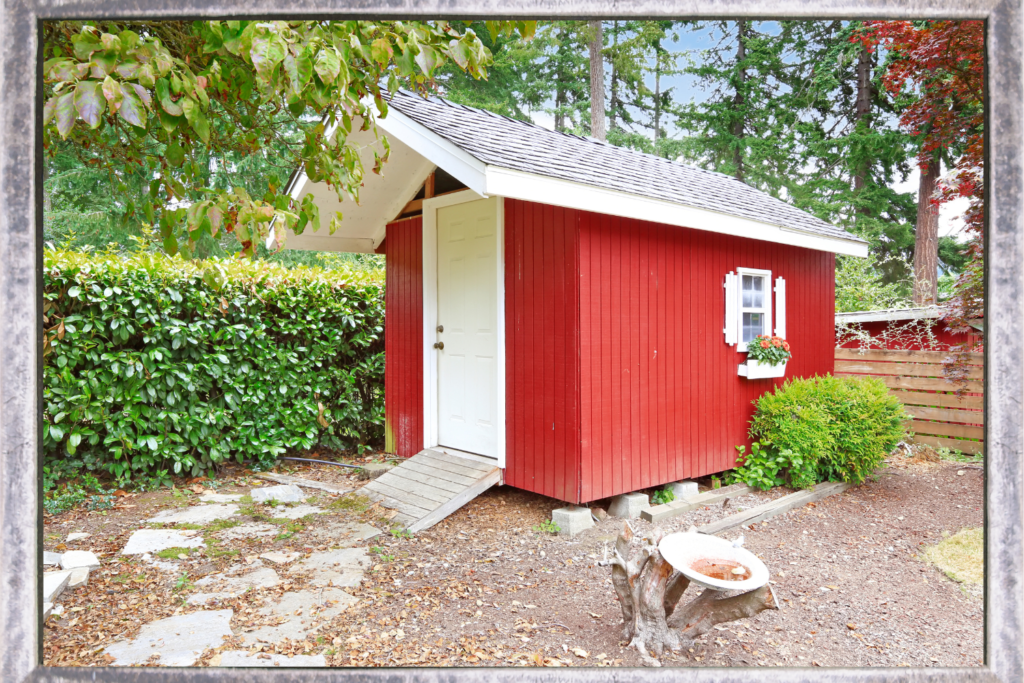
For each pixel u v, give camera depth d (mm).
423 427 6160
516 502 5281
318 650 2963
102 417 5109
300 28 2379
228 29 2104
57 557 3785
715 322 5953
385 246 7023
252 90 2680
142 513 4727
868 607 3654
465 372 5723
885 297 11906
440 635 3158
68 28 2312
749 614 2893
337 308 6762
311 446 6543
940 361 7457
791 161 14219
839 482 6035
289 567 3916
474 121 5559
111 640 2992
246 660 2832
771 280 6582
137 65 2029
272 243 6301
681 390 5547
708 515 5148
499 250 5250
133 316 5410
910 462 7023
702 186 6750
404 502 4969
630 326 5051
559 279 4750
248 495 5246
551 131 6781
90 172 9984
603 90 14500
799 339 7055
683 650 3080
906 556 4438
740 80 14547
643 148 15211
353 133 5176
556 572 4008
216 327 5992
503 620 3350
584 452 4633
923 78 6156
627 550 3123
